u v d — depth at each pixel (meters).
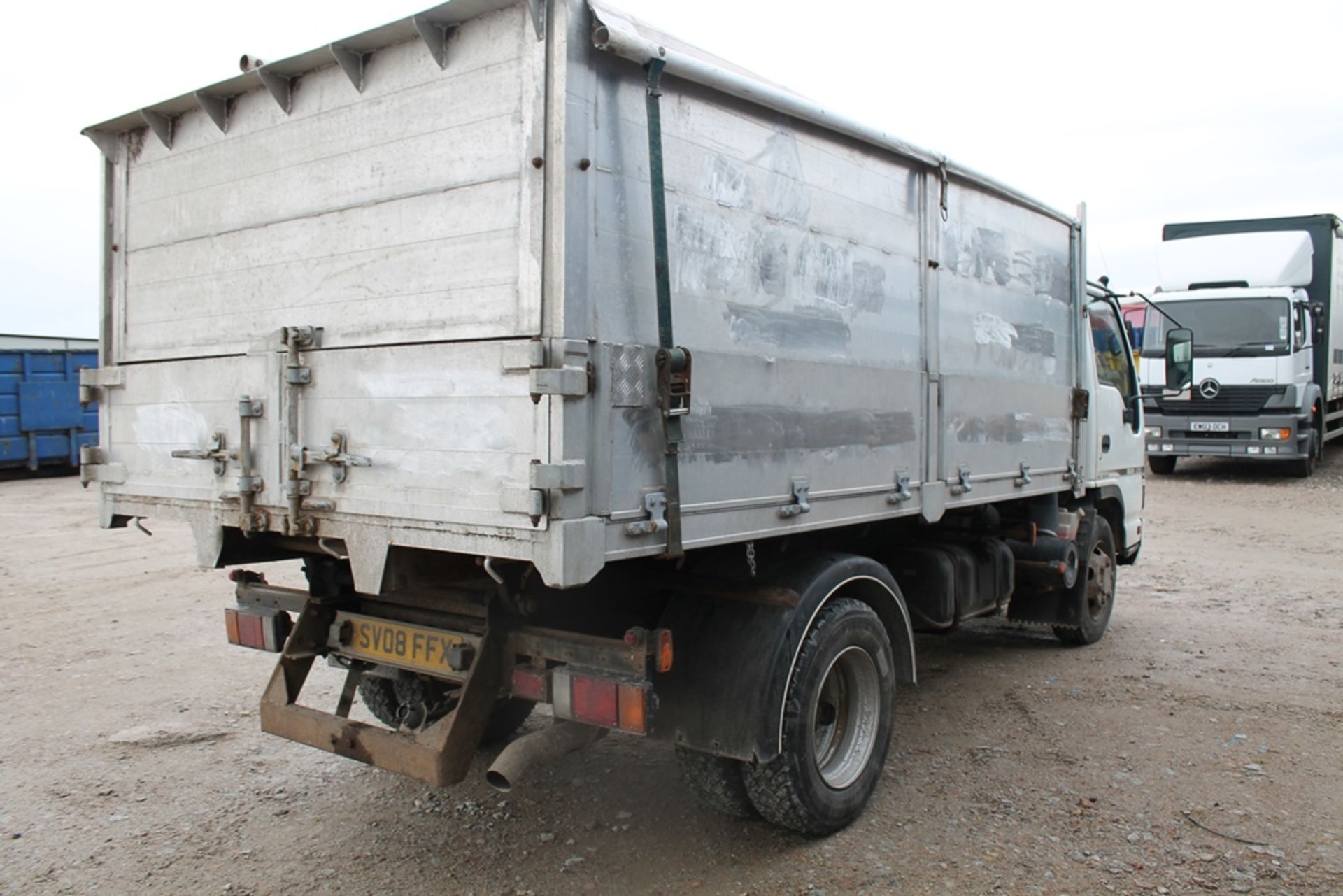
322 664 6.33
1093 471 6.61
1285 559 10.34
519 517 2.80
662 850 3.80
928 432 4.59
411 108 3.18
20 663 6.30
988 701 5.61
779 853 3.77
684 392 3.05
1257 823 4.00
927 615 5.10
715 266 3.34
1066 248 6.29
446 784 3.28
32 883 3.51
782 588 3.65
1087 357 6.54
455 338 3.05
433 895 3.45
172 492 3.97
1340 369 19.08
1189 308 16.83
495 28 2.96
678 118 3.20
